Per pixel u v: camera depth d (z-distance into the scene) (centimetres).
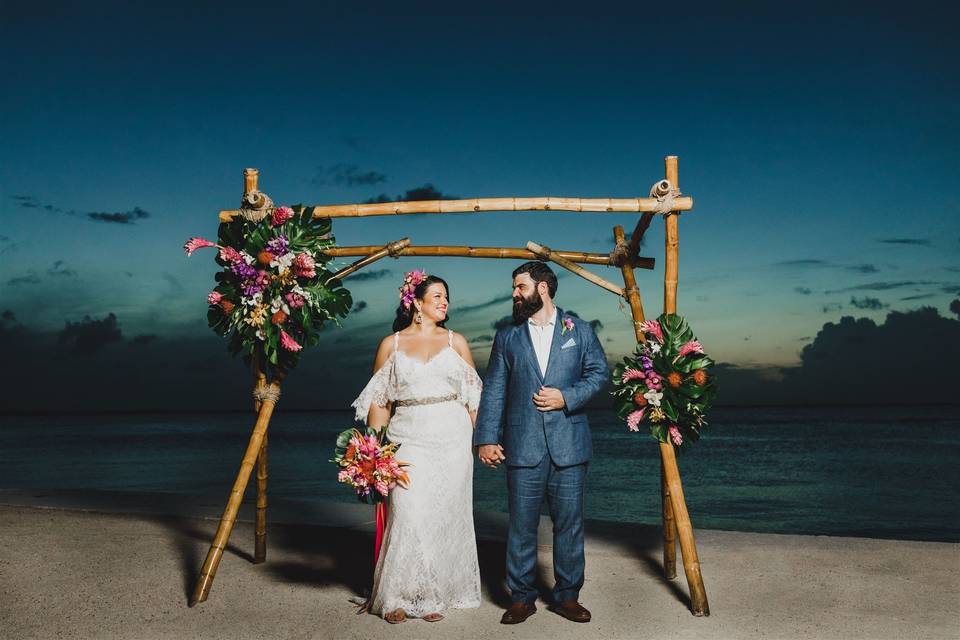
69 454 3391
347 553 527
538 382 396
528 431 391
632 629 370
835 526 1387
